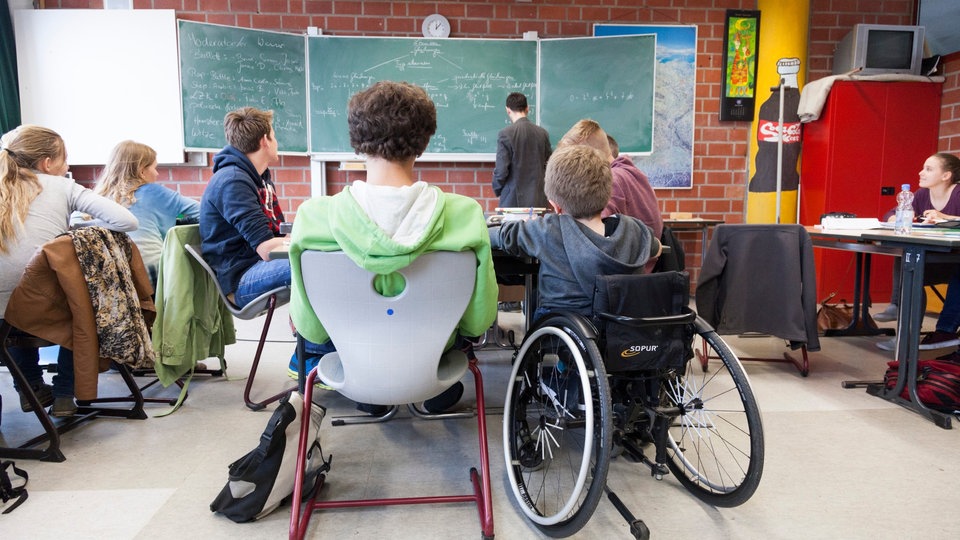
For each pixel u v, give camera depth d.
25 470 1.67
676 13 4.42
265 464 1.40
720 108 4.50
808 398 2.26
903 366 2.17
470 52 4.32
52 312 1.73
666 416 1.39
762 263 2.39
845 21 4.49
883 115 4.05
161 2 4.13
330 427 2.00
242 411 2.14
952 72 4.02
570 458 1.78
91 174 4.18
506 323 3.53
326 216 1.20
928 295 3.83
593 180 1.50
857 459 1.74
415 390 1.28
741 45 4.41
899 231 2.34
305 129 4.28
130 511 1.46
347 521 1.42
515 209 2.42
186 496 1.53
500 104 4.38
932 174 3.16
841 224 2.74
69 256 1.73
